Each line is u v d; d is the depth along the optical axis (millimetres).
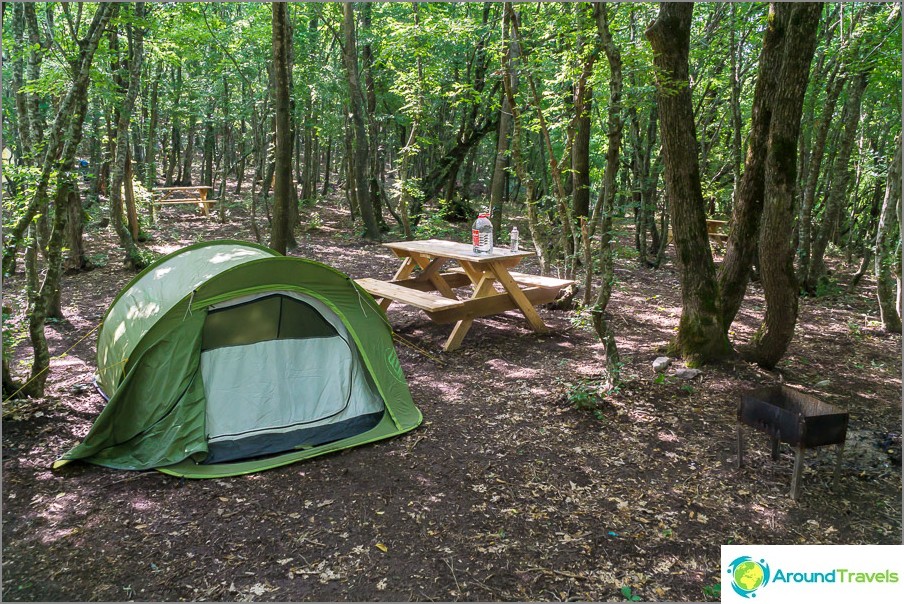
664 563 3193
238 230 13688
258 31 12906
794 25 4910
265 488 3828
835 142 11164
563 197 7562
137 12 8891
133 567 3049
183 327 4367
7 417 4508
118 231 9789
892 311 7812
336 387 4898
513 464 4180
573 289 8164
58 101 9055
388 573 3062
